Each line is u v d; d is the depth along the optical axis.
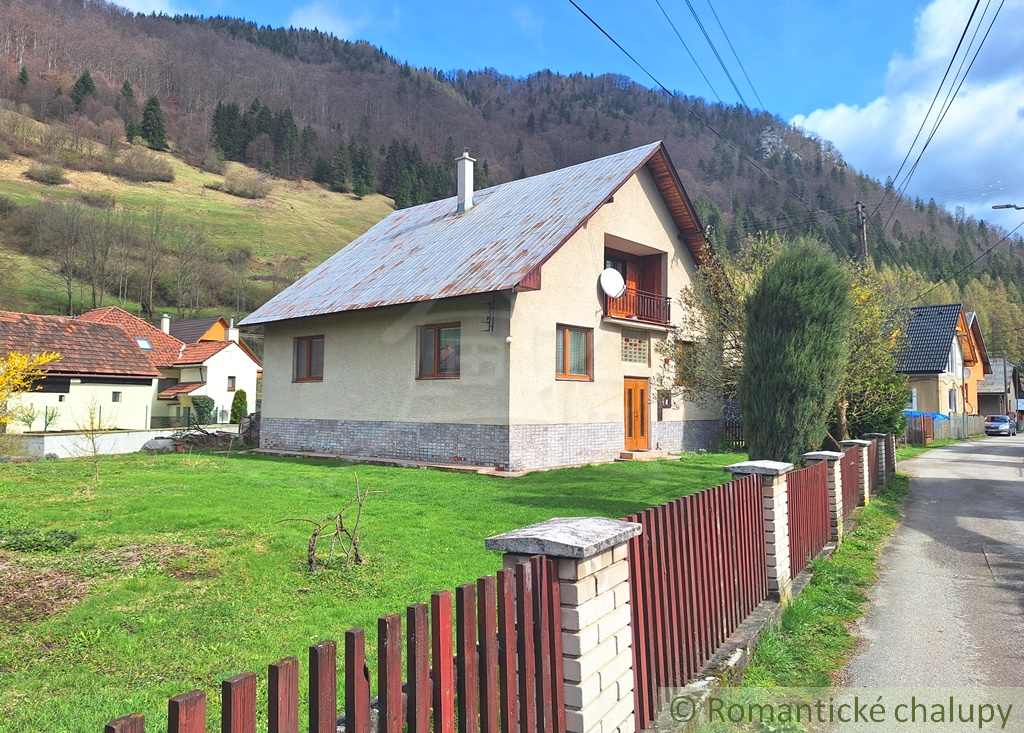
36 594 5.41
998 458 23.05
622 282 17.45
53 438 17.23
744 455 19.31
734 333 18.20
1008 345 68.38
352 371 17.89
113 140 86.94
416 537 7.66
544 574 2.78
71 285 52.97
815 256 11.87
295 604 5.27
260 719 3.55
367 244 22.25
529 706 2.59
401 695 2.11
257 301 62.97
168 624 4.79
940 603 6.41
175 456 17.78
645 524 3.75
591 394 16.72
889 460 16.56
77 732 3.33
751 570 5.55
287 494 10.89
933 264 46.47
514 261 14.99
